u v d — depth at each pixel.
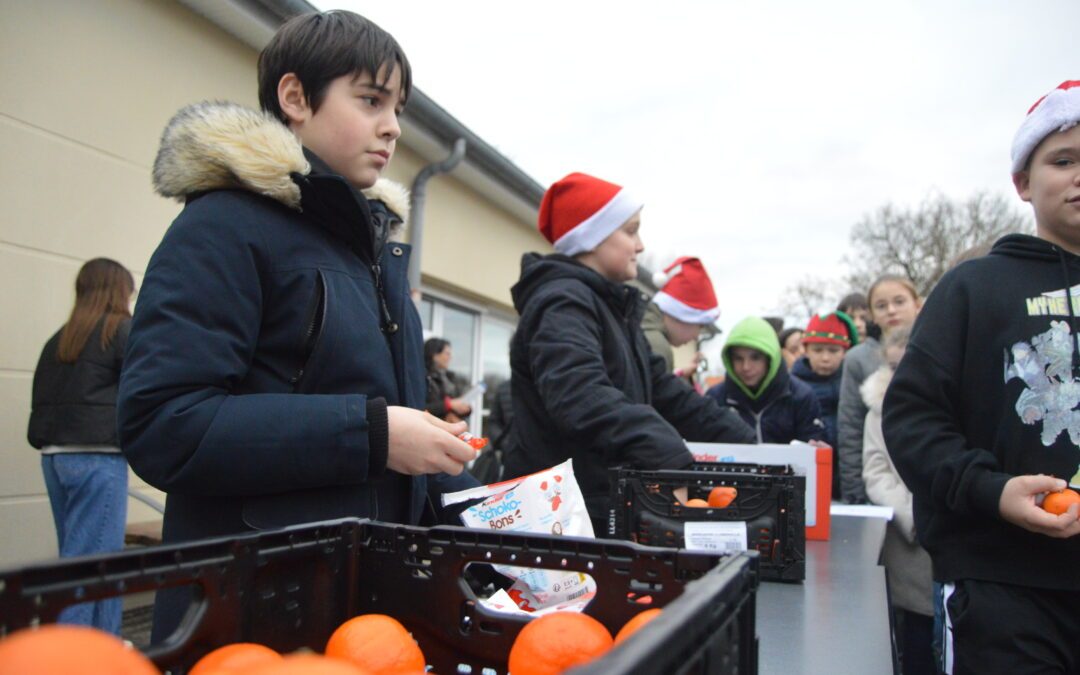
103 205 3.42
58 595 0.53
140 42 3.60
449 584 0.77
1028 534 1.35
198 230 1.04
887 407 1.55
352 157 1.23
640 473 1.48
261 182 1.08
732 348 3.46
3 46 2.99
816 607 1.25
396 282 1.32
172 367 0.94
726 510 1.44
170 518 1.06
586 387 1.62
